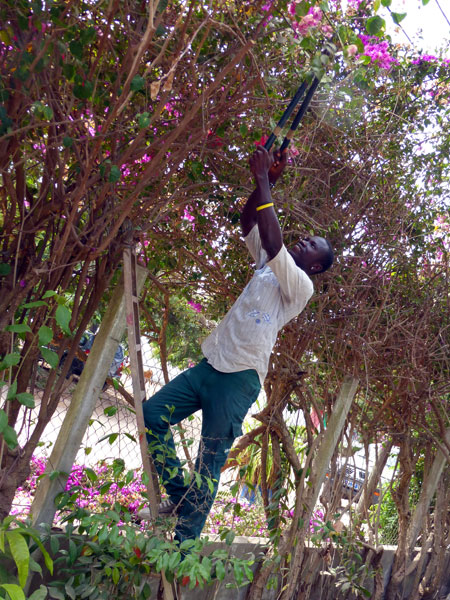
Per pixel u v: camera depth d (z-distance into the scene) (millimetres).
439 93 3344
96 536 2252
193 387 2408
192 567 2053
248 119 2377
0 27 1660
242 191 2660
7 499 2125
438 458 4387
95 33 1720
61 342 2285
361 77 2537
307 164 2947
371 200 3170
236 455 3498
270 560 2846
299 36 2064
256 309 2418
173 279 3551
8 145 1831
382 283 3293
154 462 2383
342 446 3625
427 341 3748
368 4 2619
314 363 3246
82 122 1887
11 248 2076
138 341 2453
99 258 2320
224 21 2041
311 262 2584
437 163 3404
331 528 3066
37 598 1647
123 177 2373
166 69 2133
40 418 2223
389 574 4207
